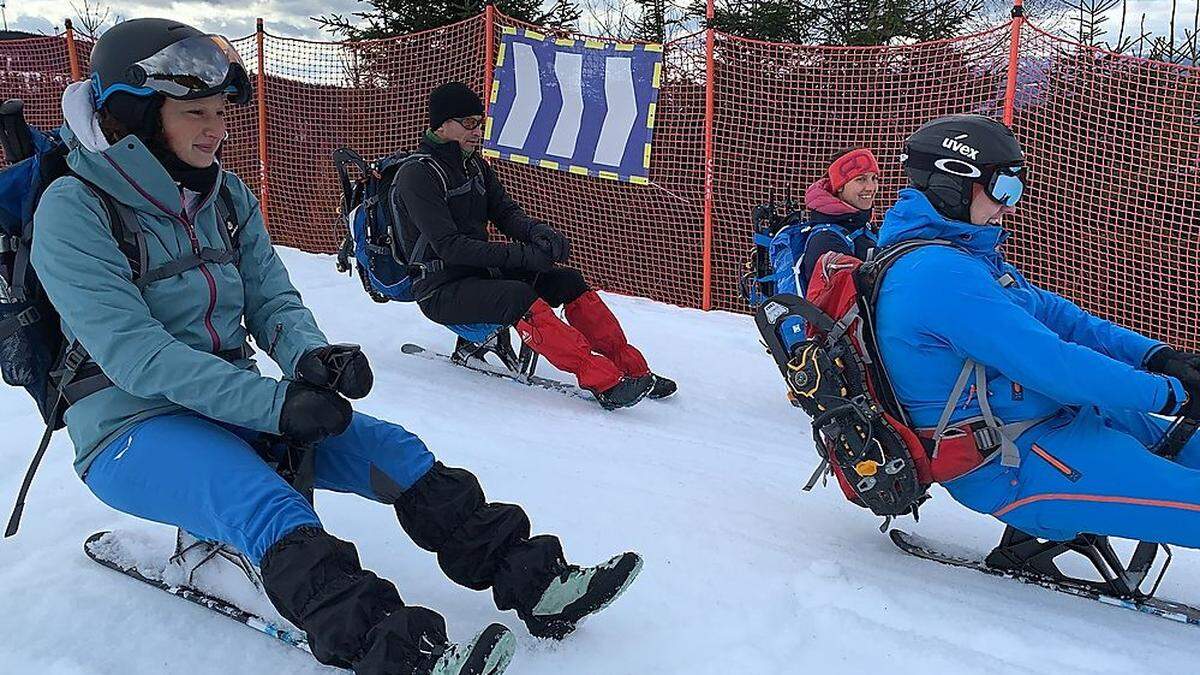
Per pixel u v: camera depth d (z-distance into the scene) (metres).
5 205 1.86
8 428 3.54
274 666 2.02
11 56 9.88
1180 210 6.48
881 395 2.47
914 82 6.83
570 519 2.87
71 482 2.99
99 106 1.83
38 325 1.92
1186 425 2.39
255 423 1.83
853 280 2.46
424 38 7.96
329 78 8.48
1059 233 6.65
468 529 2.06
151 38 1.82
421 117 8.20
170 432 1.89
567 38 6.94
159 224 1.95
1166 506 2.15
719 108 7.48
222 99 1.95
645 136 6.81
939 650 2.15
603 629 2.20
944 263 2.28
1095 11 8.82
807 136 7.39
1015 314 2.19
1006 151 2.32
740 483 3.35
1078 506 2.24
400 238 4.57
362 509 2.86
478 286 4.45
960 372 2.32
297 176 8.86
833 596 2.42
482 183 4.65
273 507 1.77
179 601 2.26
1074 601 2.45
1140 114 6.33
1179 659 2.14
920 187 2.44
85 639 2.08
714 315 6.78
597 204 7.75
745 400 4.72
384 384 4.56
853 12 9.52
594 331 4.62
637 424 4.21
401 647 1.64
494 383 4.78
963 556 2.74
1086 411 2.32
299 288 6.68
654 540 2.73
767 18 9.48
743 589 2.44
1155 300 6.60
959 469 2.37
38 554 2.46
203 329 2.03
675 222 7.73
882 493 2.44
